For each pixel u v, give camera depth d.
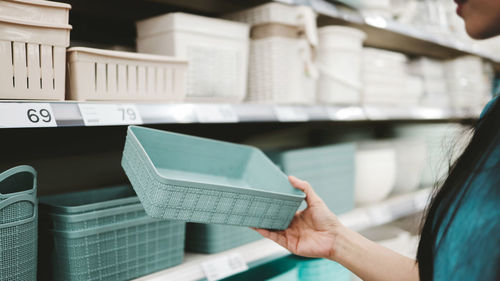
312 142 2.65
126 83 1.20
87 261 1.09
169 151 1.13
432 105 2.70
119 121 1.10
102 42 1.71
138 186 0.89
